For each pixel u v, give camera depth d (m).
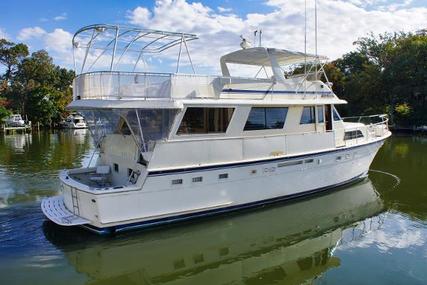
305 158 10.91
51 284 6.66
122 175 9.62
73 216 8.57
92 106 8.76
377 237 8.72
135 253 7.92
